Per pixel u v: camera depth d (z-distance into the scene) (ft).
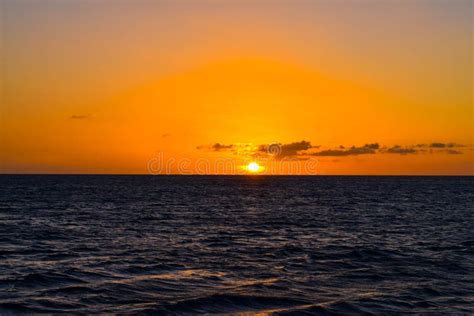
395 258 112.27
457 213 233.55
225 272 96.22
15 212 222.69
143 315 69.26
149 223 182.80
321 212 236.63
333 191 475.31
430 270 99.66
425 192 453.99
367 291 83.30
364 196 383.04
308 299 78.33
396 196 383.24
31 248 122.11
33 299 75.51
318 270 99.04
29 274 89.76
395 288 85.30
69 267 98.73
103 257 110.52
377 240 143.23
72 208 246.27
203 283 87.30
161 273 94.68
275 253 117.39
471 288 85.66
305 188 557.33
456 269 100.94
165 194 400.67
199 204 287.48
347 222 191.52
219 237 145.89
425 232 162.40
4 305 71.92
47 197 335.06
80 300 75.66
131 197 348.79
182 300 75.00
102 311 70.54
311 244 133.49
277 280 89.71
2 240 135.54
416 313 71.92
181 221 191.11
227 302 75.56
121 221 188.65
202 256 112.78
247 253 117.50
